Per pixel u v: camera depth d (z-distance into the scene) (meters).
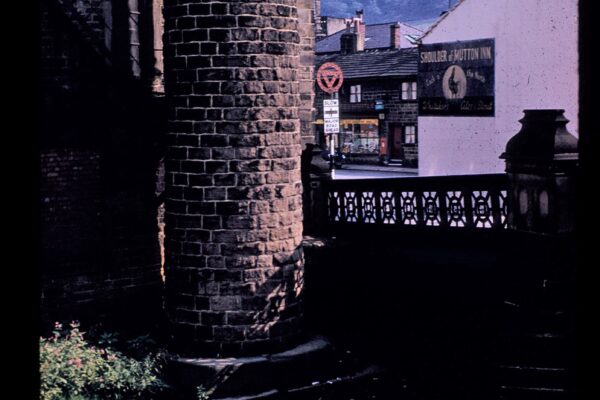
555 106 23.88
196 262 9.15
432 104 30.88
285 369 9.03
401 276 9.77
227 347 9.09
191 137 9.10
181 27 9.09
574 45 23.17
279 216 9.22
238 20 8.91
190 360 8.91
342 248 10.50
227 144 8.98
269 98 9.09
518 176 7.78
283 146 9.23
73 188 9.40
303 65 12.14
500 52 26.48
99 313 9.70
